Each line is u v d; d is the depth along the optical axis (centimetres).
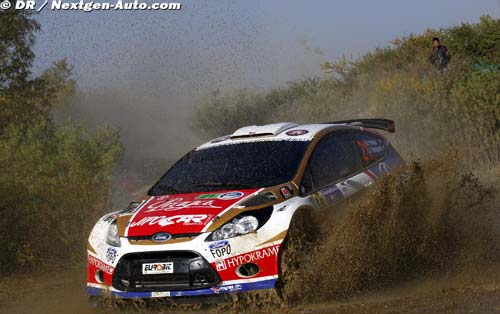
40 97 4359
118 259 2084
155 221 2114
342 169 2473
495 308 1823
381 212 2244
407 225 2331
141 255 2058
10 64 4166
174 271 2019
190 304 2034
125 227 2148
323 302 2088
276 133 2573
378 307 1956
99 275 2167
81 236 3142
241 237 2016
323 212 2230
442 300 1980
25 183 3105
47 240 3116
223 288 1992
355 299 2116
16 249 3058
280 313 1995
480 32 6775
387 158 2725
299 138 2497
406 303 1981
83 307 2367
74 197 3142
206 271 2002
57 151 3412
